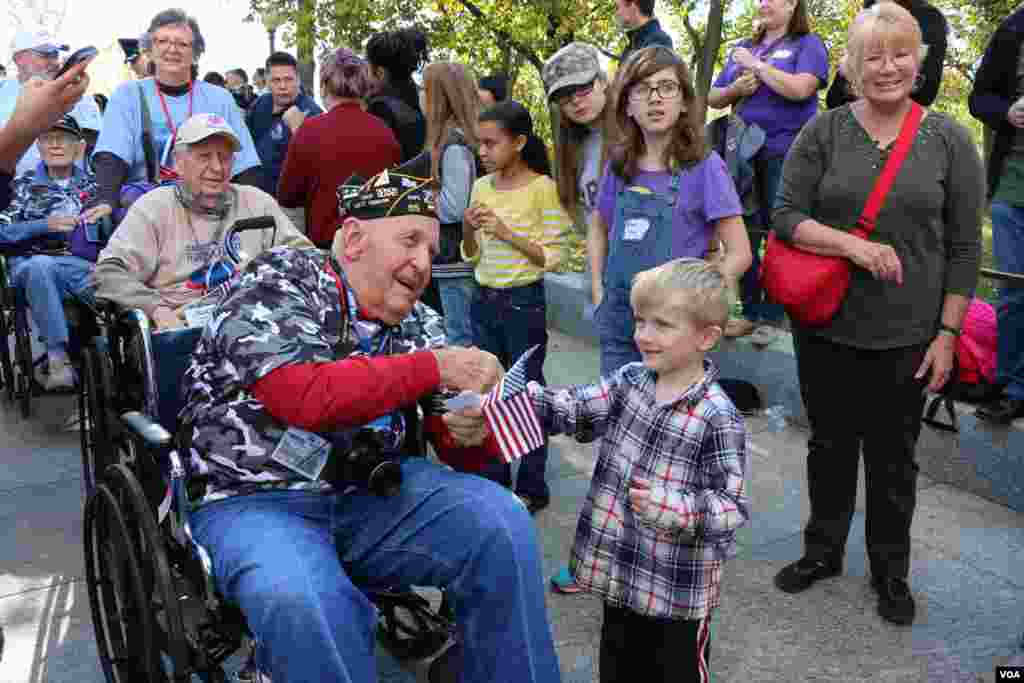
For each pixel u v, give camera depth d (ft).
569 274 21.88
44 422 15.64
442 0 38.42
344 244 7.00
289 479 6.79
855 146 9.09
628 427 7.06
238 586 6.05
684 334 6.63
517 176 11.87
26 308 15.48
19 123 5.63
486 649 6.67
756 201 15.99
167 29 13.89
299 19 32.42
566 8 37.86
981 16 34.68
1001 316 12.07
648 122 8.96
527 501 12.11
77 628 9.41
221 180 10.52
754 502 12.47
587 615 9.69
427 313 7.77
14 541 11.33
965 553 10.93
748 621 9.57
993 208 12.57
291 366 6.35
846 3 43.78
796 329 9.95
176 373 7.77
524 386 6.91
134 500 6.57
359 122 13.60
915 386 9.29
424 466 7.32
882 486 9.56
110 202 13.60
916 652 9.00
